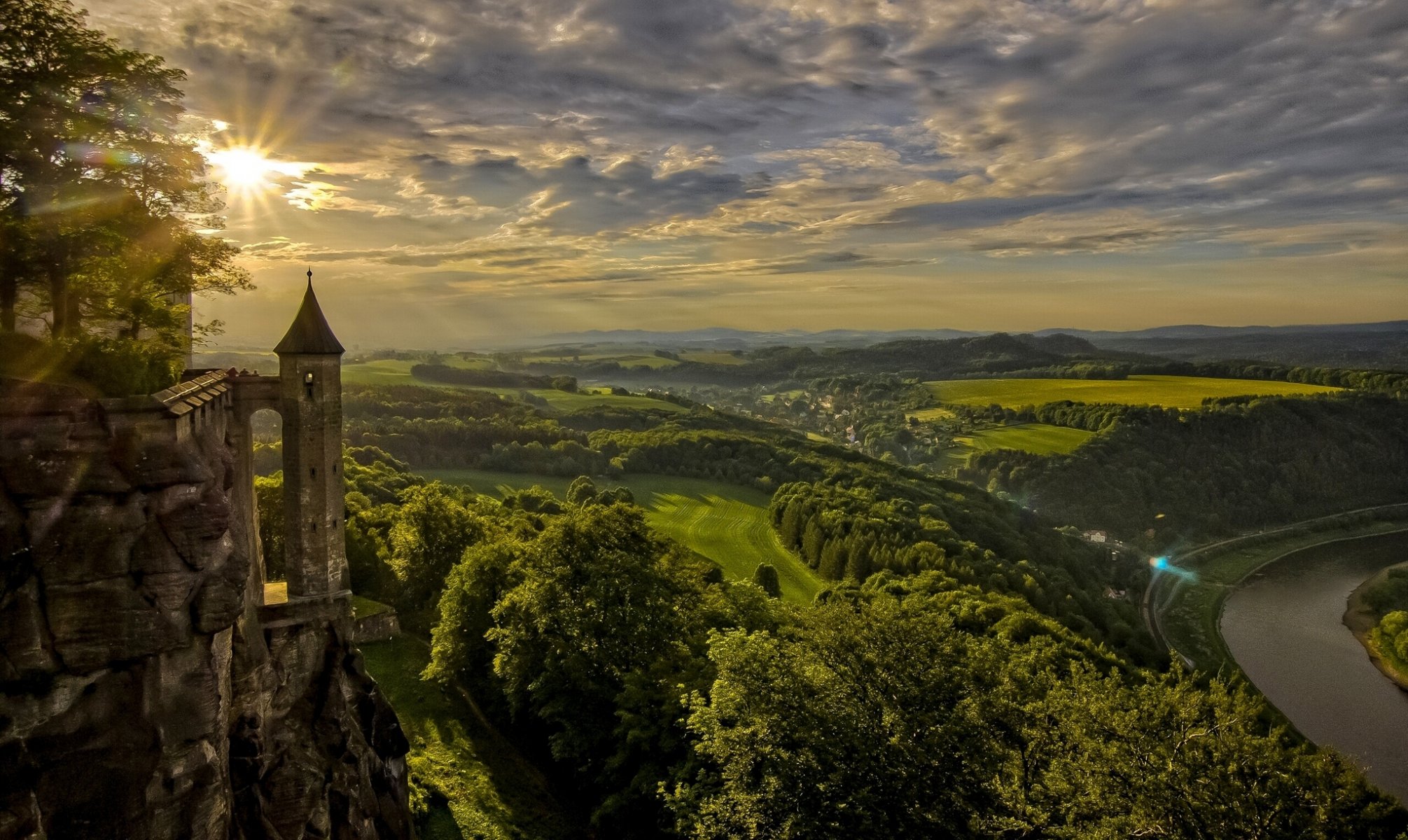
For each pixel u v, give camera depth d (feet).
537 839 122.31
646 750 125.08
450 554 236.22
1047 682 130.11
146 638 64.80
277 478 222.28
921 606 131.95
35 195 84.94
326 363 118.62
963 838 93.76
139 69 90.58
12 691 59.41
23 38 82.38
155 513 66.85
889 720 103.04
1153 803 90.84
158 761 65.98
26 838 58.80
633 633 152.15
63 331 85.51
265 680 99.91
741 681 110.22
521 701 153.38
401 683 172.24
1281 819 90.07
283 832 96.53
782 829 99.30
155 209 98.32
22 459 61.11
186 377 106.63
